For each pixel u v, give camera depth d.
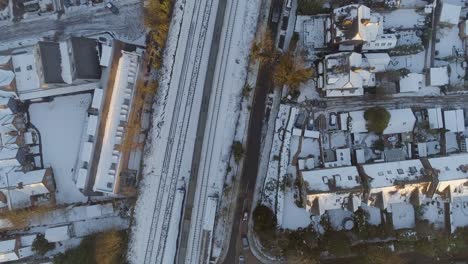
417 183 56.03
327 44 61.41
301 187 59.84
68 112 66.06
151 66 64.44
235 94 62.59
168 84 63.00
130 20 66.50
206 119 63.03
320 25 61.91
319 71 60.69
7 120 63.25
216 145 62.47
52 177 64.94
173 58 63.03
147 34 65.94
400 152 61.03
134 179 63.78
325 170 58.22
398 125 60.41
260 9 63.12
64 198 65.31
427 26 61.94
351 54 56.53
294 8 62.91
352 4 59.62
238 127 62.50
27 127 65.88
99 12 66.81
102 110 61.66
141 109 63.91
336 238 57.97
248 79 62.84
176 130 62.88
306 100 62.00
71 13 66.94
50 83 61.34
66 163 65.75
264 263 61.28
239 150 61.31
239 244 61.62
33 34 67.12
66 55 61.97
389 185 56.09
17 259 62.66
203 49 63.19
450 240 58.81
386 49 61.19
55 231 62.38
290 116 61.41
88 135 62.62
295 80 60.25
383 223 60.12
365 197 57.53
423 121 61.91
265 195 61.22
